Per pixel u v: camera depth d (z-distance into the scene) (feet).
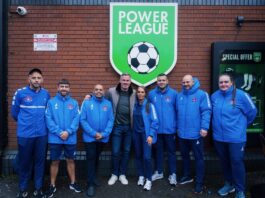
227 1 18.56
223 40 18.66
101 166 18.15
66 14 18.51
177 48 18.65
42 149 15.37
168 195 15.93
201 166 16.10
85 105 16.02
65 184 17.06
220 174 18.22
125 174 17.66
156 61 18.40
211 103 15.88
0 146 18.06
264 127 18.52
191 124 15.99
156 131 16.39
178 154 18.43
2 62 18.03
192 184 17.03
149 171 16.39
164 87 16.70
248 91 18.52
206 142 18.72
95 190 16.33
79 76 18.67
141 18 18.29
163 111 16.75
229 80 15.11
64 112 15.53
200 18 18.58
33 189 16.49
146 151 16.34
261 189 14.99
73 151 15.85
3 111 18.20
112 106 16.81
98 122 15.93
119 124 16.78
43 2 18.44
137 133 16.66
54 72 18.61
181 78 18.71
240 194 15.06
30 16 18.47
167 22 18.33
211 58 18.51
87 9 18.52
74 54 18.58
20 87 18.57
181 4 18.53
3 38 18.03
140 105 16.57
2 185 16.92
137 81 18.47
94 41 18.57
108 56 18.62
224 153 15.65
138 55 18.37
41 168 15.53
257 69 18.40
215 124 15.47
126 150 16.94
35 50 18.54
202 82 18.74
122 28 18.31
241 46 18.11
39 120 15.19
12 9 18.40
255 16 18.61
